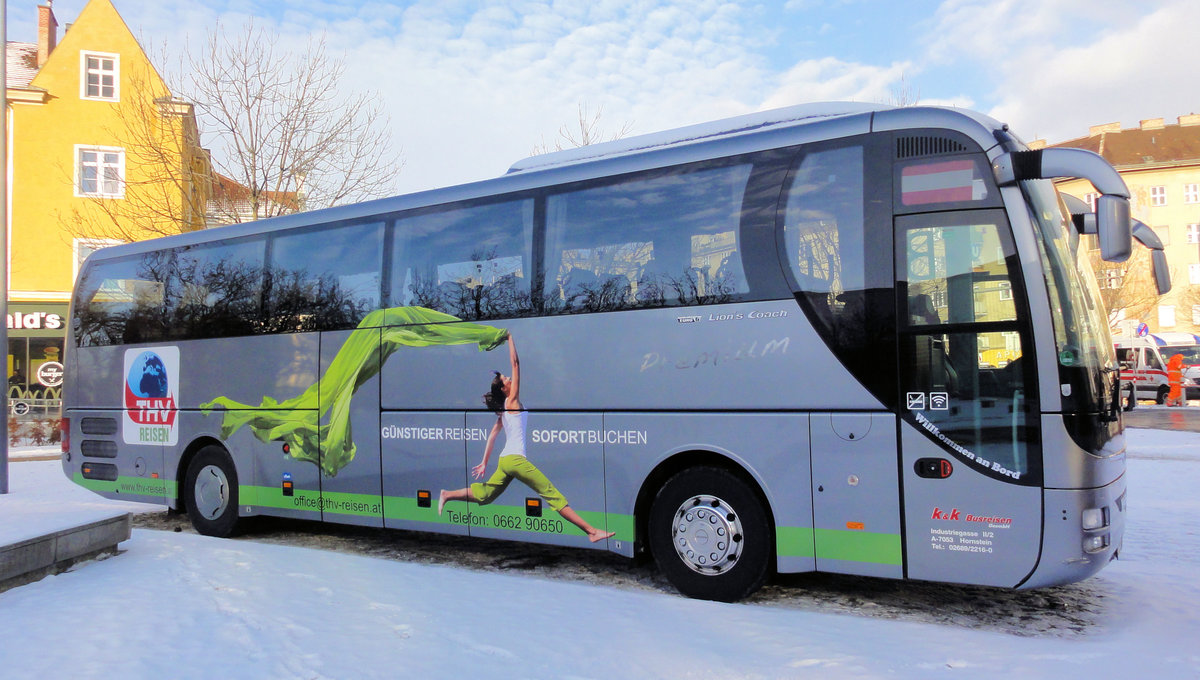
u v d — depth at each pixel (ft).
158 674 14.32
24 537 20.94
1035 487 16.42
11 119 96.63
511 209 23.71
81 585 20.62
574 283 22.15
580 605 18.98
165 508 37.96
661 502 20.44
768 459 18.89
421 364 24.91
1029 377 16.65
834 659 14.94
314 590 20.25
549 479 22.12
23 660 15.10
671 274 20.62
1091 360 17.16
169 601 19.01
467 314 24.13
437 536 30.37
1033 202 17.52
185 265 31.78
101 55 99.04
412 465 24.94
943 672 14.28
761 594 20.77
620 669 14.47
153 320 32.48
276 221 29.50
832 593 20.85
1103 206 15.97
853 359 18.12
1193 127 201.16
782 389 18.83
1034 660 14.93
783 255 19.19
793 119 20.94
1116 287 132.57
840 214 18.69
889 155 18.40
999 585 16.71
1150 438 56.70
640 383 20.74
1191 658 15.02
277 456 28.40
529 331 22.77
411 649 15.57
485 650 15.49
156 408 32.01
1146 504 31.94
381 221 26.55
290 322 28.43
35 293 96.37
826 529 18.24
